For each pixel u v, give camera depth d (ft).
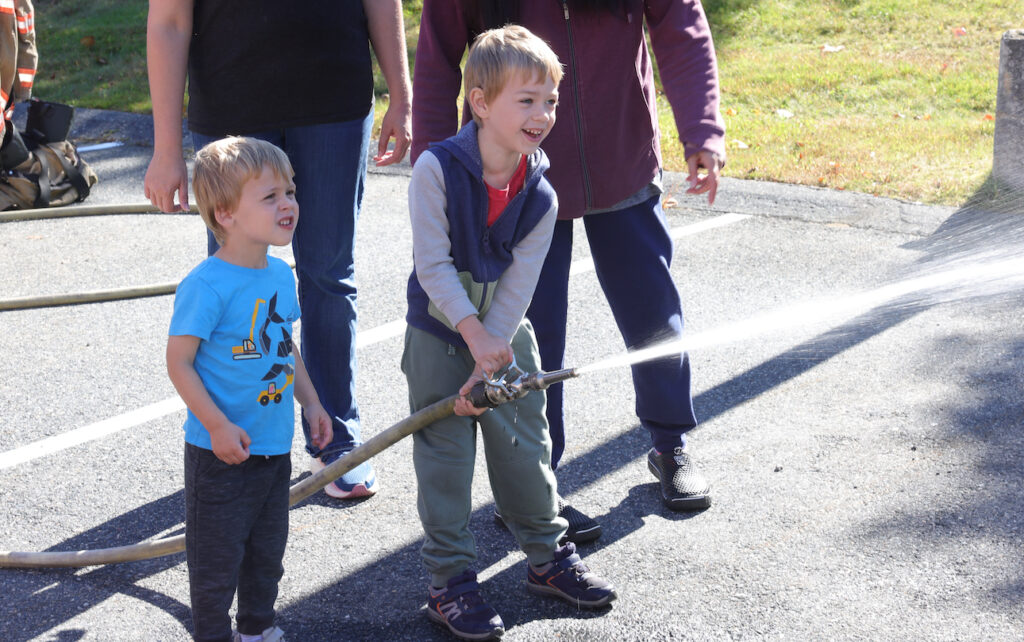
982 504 10.98
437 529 9.23
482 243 8.92
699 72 10.52
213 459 8.31
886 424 12.85
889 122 25.77
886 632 9.09
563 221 10.66
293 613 9.75
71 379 14.94
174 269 19.26
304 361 11.98
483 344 8.55
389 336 16.35
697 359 14.96
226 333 8.22
